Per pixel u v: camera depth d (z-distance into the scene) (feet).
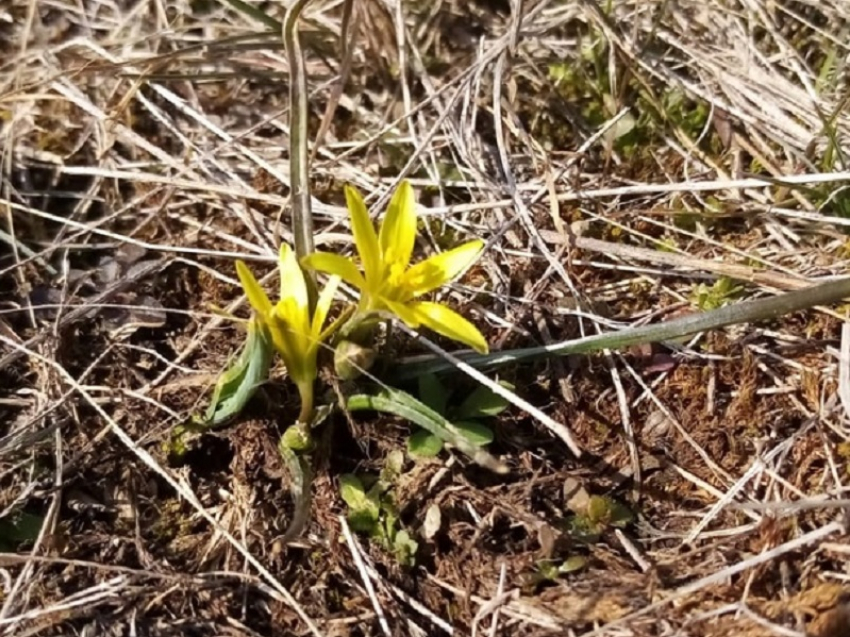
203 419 0.47
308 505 0.44
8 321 0.53
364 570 0.44
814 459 0.46
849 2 0.66
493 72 0.62
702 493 0.47
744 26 0.66
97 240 0.57
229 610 0.44
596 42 0.64
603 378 0.50
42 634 0.43
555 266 0.53
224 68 0.66
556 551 0.45
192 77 0.61
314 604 0.44
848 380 0.47
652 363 0.50
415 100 0.65
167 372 0.51
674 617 0.41
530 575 0.44
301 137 0.47
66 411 0.49
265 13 0.65
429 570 0.45
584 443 0.48
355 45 0.62
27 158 0.61
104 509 0.47
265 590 0.44
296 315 0.43
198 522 0.47
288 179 0.59
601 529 0.45
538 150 0.61
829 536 0.43
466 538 0.45
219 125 0.64
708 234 0.57
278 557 0.45
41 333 0.51
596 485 0.47
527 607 0.43
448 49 0.68
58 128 0.62
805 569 0.43
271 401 0.48
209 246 0.57
